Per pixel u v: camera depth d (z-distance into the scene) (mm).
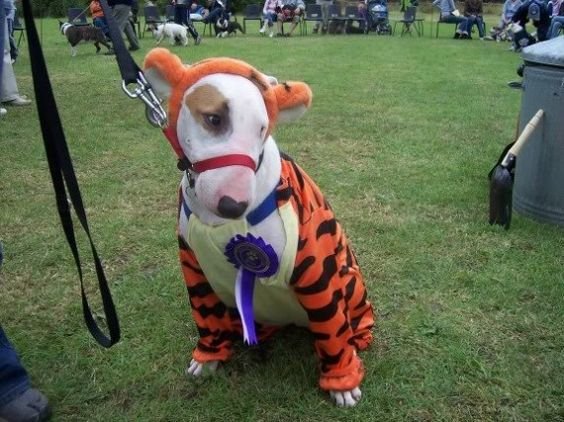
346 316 2295
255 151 1768
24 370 2301
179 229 2162
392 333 2795
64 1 22266
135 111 6969
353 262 2557
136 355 2648
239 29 18500
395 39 17172
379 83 9164
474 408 2346
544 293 3111
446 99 7906
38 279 3289
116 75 9594
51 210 4152
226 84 1743
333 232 2250
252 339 2051
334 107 7328
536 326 2844
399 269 3363
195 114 1751
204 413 2322
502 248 3602
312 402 2350
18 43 12984
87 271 3375
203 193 1737
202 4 23406
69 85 8742
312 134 6074
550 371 2529
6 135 5934
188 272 2328
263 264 1988
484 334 2791
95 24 12695
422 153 5434
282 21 18328
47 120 1917
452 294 3123
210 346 2482
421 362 2592
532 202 3980
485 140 5859
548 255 3498
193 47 14375
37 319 2934
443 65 11383
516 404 2363
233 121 1729
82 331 2822
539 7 13117
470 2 17766
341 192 4488
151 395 2426
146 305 3025
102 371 2553
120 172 4938
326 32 19422
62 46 14227
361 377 2385
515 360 2605
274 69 10609
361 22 19453
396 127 6375
